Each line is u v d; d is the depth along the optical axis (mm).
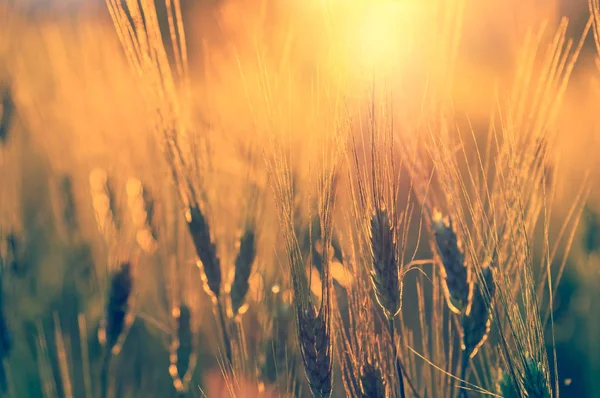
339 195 811
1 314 934
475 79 847
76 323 1021
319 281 776
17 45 1478
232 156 921
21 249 1025
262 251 854
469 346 757
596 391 933
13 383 937
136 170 980
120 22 769
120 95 1200
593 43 824
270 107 712
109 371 913
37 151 1357
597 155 1037
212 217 809
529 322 708
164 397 945
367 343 729
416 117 770
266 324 819
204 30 916
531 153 741
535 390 697
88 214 1119
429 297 945
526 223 745
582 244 1032
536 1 848
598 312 992
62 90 1366
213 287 801
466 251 756
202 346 947
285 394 792
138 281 937
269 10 822
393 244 706
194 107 870
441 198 796
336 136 702
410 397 773
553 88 729
